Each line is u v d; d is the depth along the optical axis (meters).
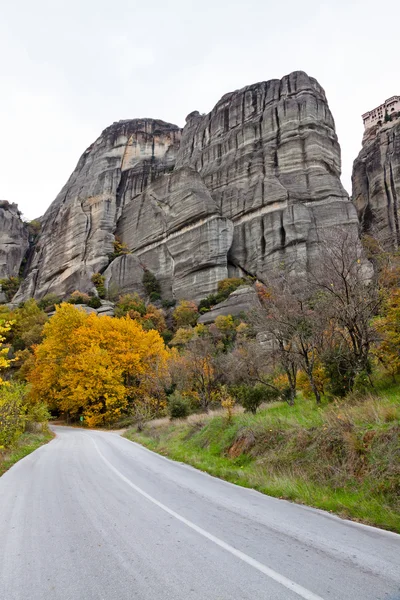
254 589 3.46
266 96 88.19
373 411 8.85
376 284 14.06
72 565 4.18
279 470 8.92
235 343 37.19
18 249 107.94
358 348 14.10
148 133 111.88
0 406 15.04
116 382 36.25
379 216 74.06
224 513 6.16
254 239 70.00
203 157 92.06
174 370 32.38
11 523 5.97
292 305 16.59
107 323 40.75
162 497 7.43
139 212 88.25
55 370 40.00
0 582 3.81
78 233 92.06
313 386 15.16
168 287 76.25
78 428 36.09
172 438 18.27
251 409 16.12
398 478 6.37
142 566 4.07
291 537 4.90
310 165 74.19
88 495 7.77
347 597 3.28
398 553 4.31
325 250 16.02
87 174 107.25
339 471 7.55
